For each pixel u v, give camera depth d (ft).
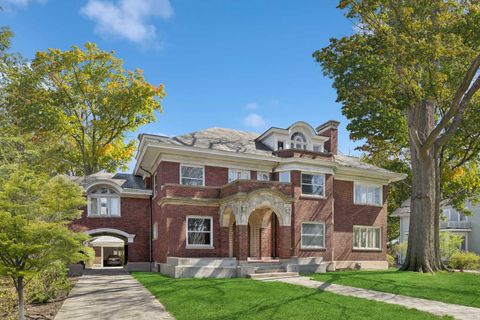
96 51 113.60
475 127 80.07
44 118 104.83
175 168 76.89
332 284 54.85
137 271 83.05
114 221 85.81
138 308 38.52
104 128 116.78
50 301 43.80
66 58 108.47
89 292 49.42
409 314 34.50
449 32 59.82
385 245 96.94
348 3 64.23
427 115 76.28
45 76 107.65
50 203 36.86
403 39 58.34
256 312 35.50
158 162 80.48
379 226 96.73
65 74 112.16
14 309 39.55
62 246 34.99
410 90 64.44
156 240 82.53
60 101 110.01
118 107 113.29
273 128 87.76
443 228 130.93
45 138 114.21
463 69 64.80
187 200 73.41
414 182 75.61
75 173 133.69
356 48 63.52
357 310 36.24
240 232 68.33
